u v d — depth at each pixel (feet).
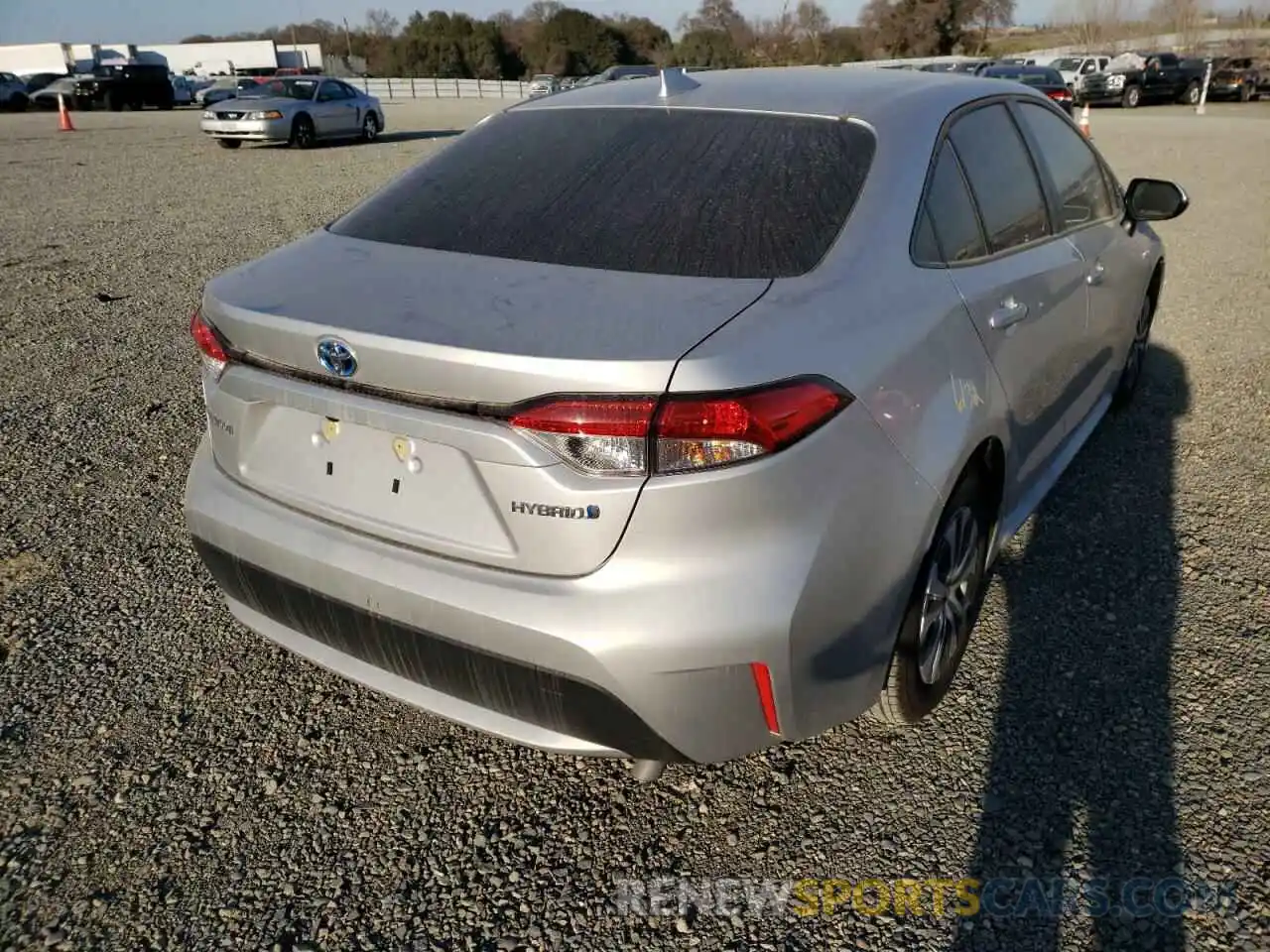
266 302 7.31
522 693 6.63
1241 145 57.93
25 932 6.91
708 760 6.76
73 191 41.34
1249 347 19.35
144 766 8.46
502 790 8.23
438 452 6.63
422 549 6.82
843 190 7.97
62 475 13.87
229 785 8.27
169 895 7.23
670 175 8.28
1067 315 10.59
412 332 6.52
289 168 50.70
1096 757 8.40
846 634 6.92
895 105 8.92
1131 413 15.92
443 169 9.26
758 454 6.18
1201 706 8.97
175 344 19.89
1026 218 10.22
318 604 7.32
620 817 7.93
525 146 9.23
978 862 7.42
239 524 7.64
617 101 9.60
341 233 8.61
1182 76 101.86
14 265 26.78
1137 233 14.32
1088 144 12.77
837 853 7.54
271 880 7.38
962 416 7.95
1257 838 7.54
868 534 6.90
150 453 14.67
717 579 6.23
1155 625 10.19
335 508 7.24
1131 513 12.53
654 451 6.06
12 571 11.36
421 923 7.02
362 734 8.91
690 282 7.07
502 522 6.48
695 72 10.55
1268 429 15.14
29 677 9.53
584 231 7.78
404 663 7.09
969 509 8.68
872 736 8.71
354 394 6.87
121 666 9.75
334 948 6.83
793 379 6.36
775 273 7.18
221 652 10.03
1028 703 9.07
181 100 126.82
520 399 6.16
